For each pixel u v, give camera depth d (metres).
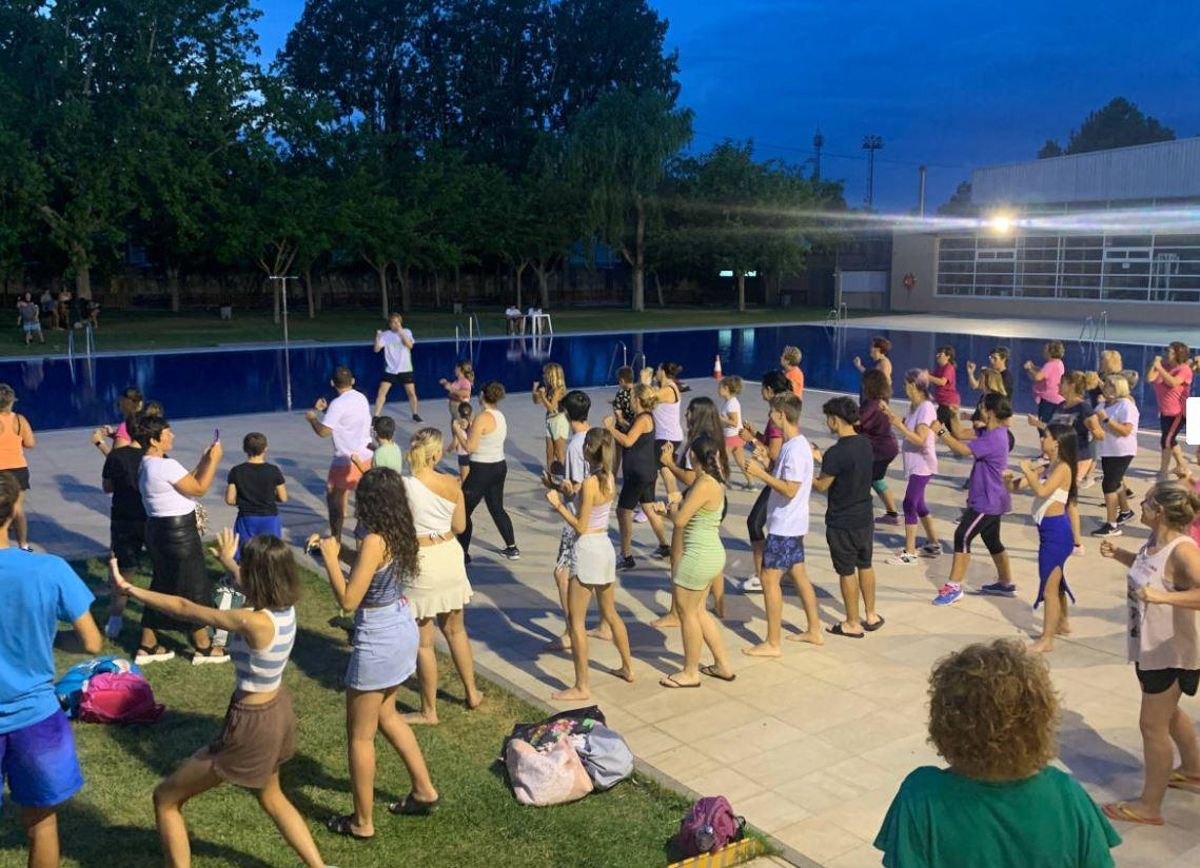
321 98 39.47
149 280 45.81
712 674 6.73
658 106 44.25
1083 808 2.30
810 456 7.00
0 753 3.76
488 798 5.10
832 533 7.31
